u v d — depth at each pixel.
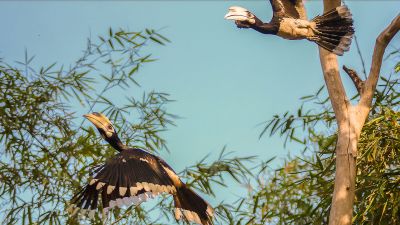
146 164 10.09
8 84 13.78
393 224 12.91
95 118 11.41
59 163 13.38
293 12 12.59
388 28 12.93
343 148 12.73
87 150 13.34
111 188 9.80
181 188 10.29
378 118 13.02
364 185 13.16
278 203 14.06
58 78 14.01
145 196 9.88
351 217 12.46
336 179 12.66
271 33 12.45
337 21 12.53
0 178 13.38
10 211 13.23
